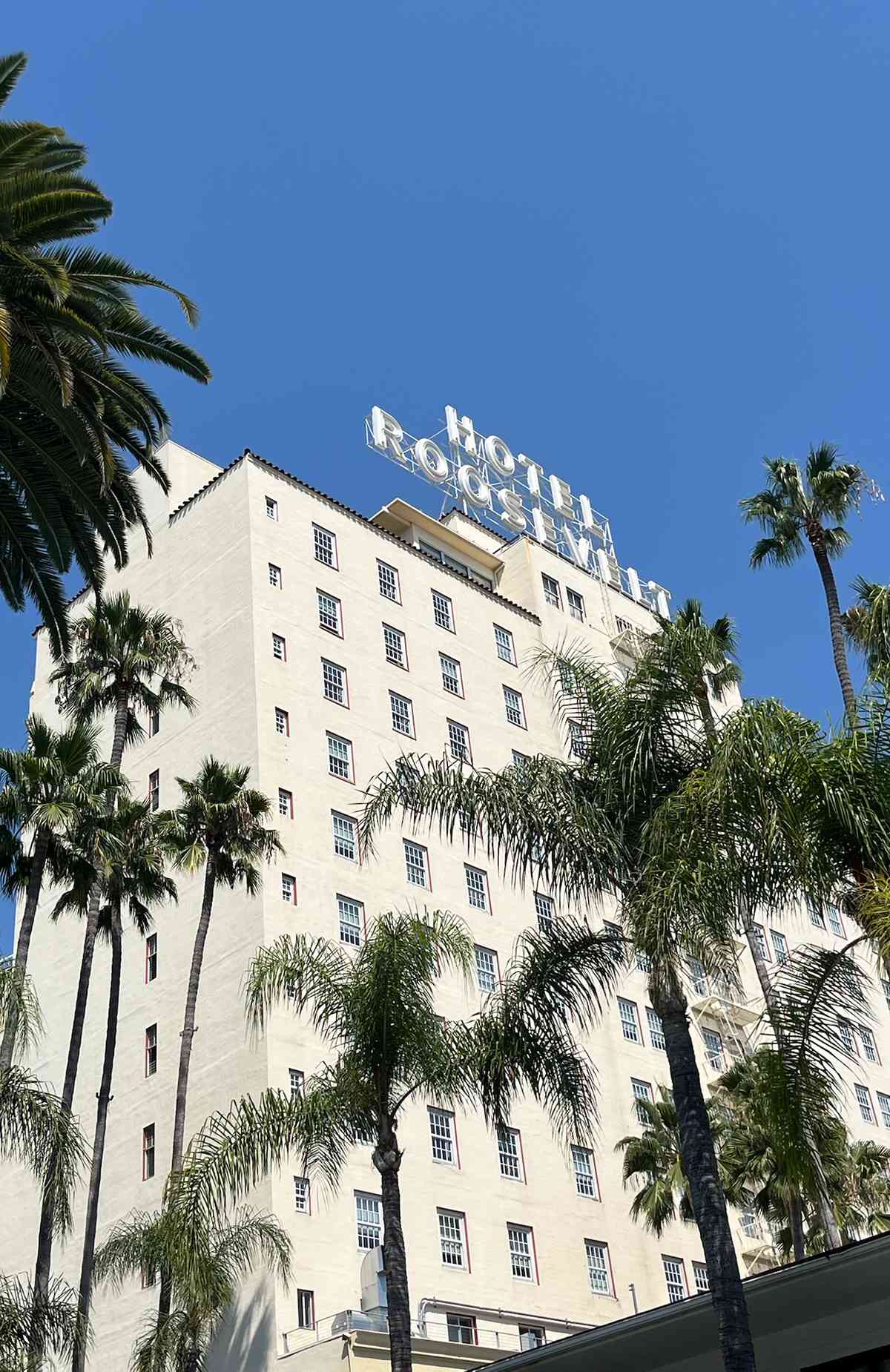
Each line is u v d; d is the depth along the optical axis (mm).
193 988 39031
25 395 24891
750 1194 48125
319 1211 43969
